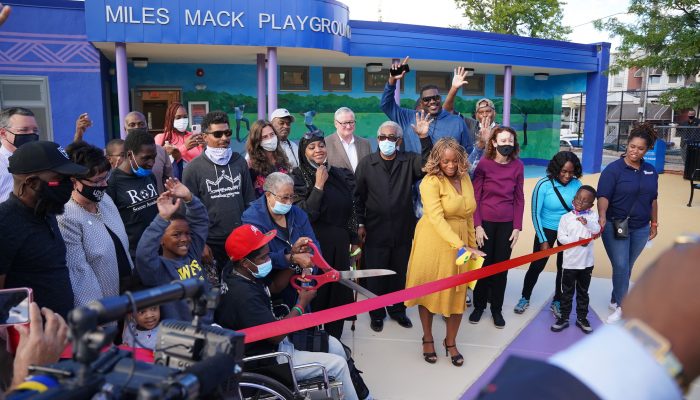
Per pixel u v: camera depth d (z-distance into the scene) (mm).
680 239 781
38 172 2369
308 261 3705
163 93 13289
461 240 4410
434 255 4375
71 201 2939
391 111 6066
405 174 4980
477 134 6117
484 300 5387
